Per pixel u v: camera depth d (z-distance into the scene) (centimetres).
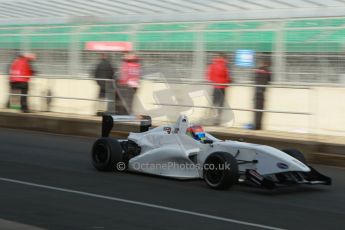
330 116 2322
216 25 2734
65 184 1546
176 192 1467
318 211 1303
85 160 1966
